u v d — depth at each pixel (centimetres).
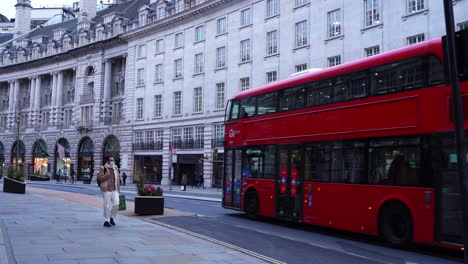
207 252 895
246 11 4200
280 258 922
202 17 4688
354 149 1162
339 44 3303
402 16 2920
